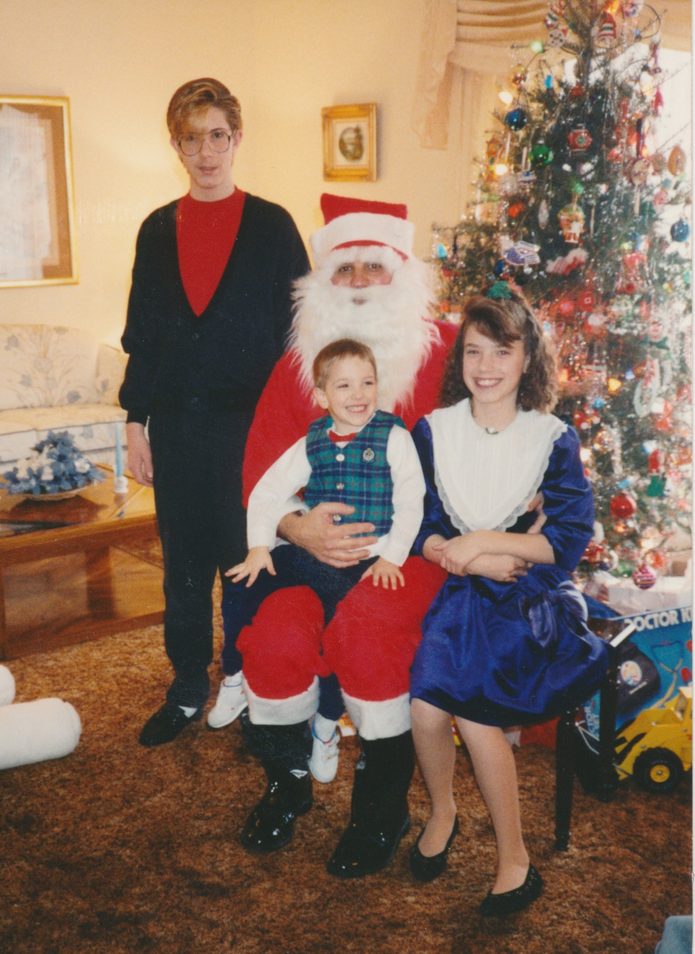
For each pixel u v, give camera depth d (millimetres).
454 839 2061
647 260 2803
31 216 5148
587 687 1793
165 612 2455
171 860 1987
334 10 5305
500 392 1832
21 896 1872
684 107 3324
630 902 1854
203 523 2383
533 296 2854
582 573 2770
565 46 2869
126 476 3574
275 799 2037
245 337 2281
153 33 5438
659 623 2270
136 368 2408
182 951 1729
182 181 5695
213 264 2281
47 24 5070
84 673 2832
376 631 1806
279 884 1913
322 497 1959
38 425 4559
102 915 1820
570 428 1909
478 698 1735
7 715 2342
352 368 1864
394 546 1880
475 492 1886
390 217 2113
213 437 2307
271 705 1877
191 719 2535
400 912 1833
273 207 2320
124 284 5582
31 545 2824
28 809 2164
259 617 1899
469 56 4316
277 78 5730
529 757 2398
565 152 2844
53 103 5109
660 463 2742
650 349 2777
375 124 5152
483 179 3273
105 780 2287
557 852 2008
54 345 5012
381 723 1808
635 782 2268
